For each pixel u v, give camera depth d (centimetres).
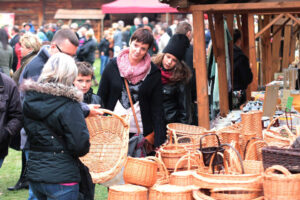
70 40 440
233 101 842
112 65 471
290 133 447
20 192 607
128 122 395
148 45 455
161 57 522
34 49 591
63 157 339
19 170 727
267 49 1164
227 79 796
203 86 590
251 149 432
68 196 343
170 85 524
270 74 1162
